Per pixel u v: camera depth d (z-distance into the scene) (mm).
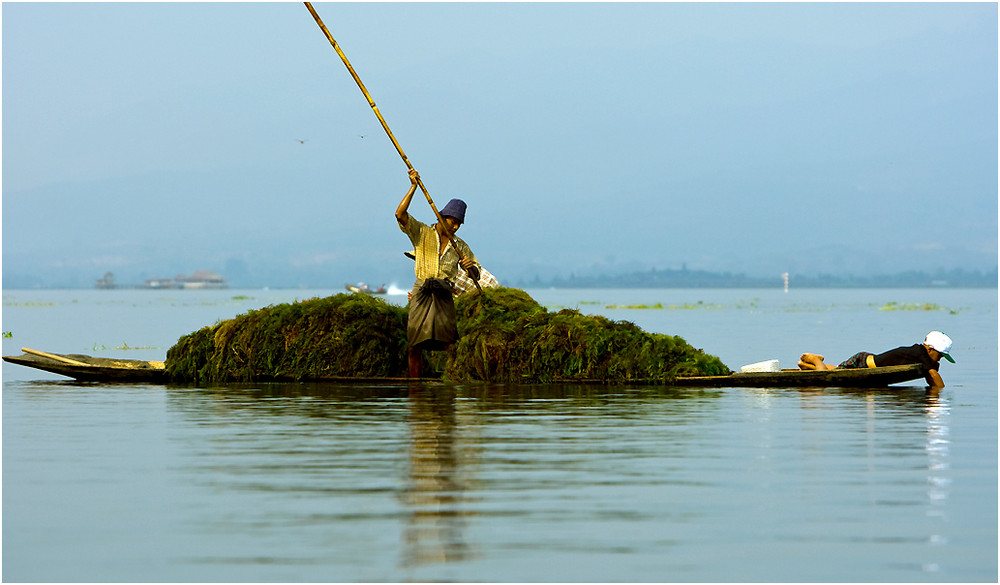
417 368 50000
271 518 22141
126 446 30547
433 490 24641
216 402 41938
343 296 52594
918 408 39906
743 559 19656
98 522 21875
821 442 31344
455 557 19609
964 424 35281
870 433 33250
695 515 22516
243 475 26297
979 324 131875
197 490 24625
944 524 21922
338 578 18516
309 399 42875
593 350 49000
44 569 19047
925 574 18984
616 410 39000
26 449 30141
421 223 49438
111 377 52312
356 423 35344
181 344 51969
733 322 138750
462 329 51094
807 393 45250
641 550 20109
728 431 33656
